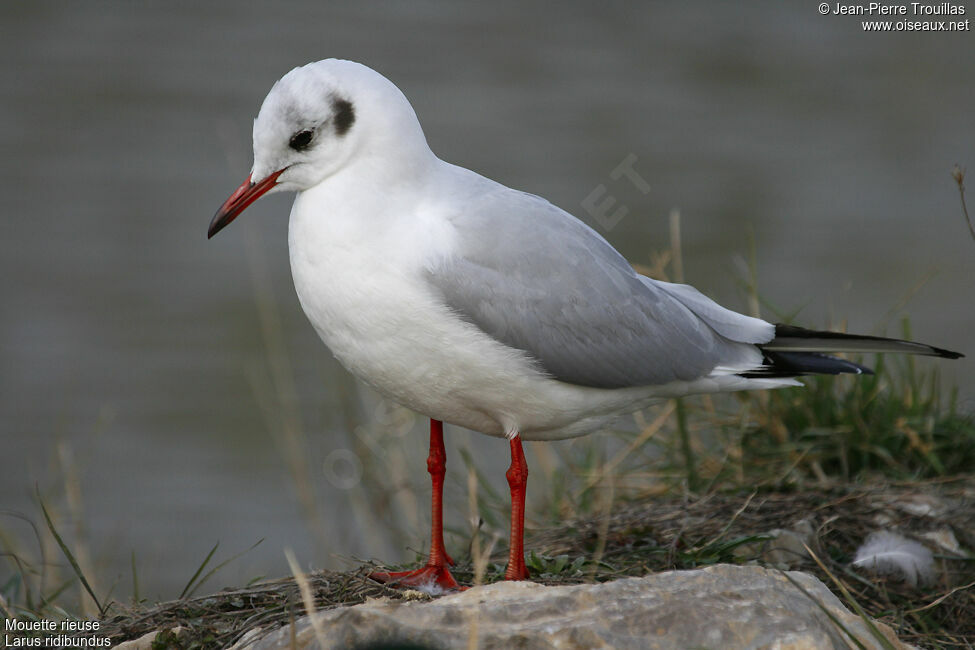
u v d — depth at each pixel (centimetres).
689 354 837
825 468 1020
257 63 2536
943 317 1684
